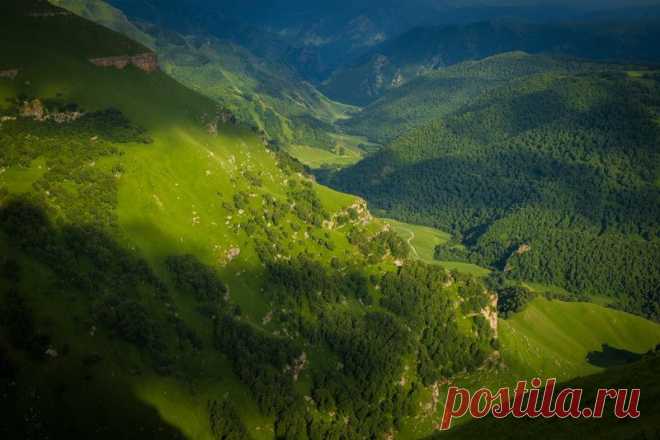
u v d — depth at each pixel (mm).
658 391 161000
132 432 188625
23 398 174125
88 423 181875
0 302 185750
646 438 137875
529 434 166250
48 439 172625
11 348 179000
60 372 184500
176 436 197250
